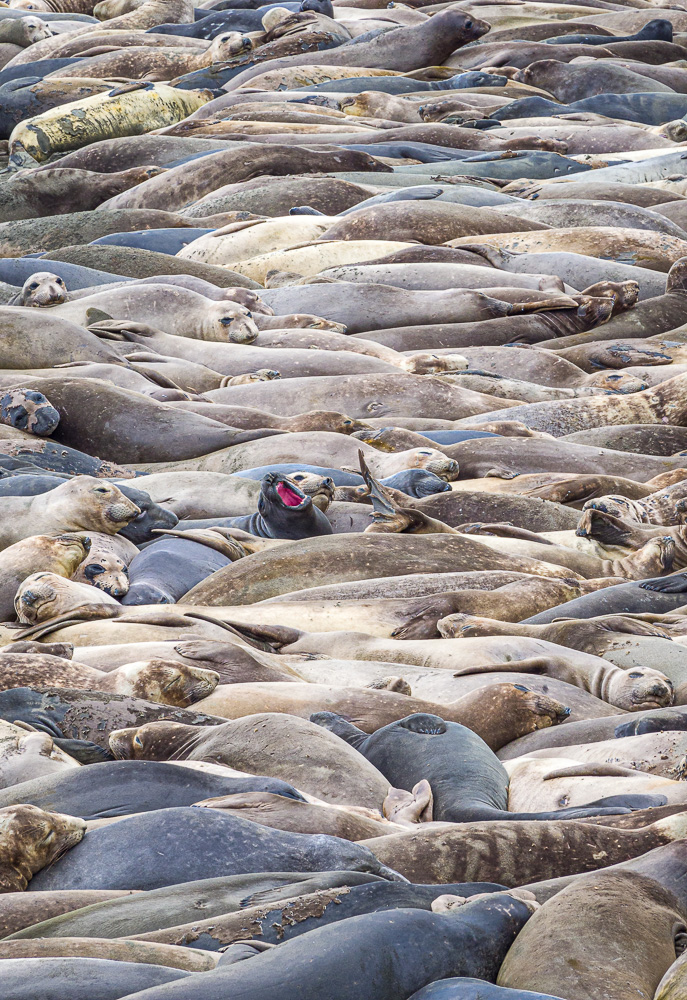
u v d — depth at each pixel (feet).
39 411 122.83
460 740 67.97
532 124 259.19
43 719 68.23
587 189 210.18
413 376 138.10
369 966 38.32
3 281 169.68
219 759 64.28
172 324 157.58
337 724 70.74
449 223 190.39
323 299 163.73
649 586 94.89
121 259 178.70
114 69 317.83
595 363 150.82
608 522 103.96
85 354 142.82
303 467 115.14
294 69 301.02
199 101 291.38
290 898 44.93
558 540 106.63
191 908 45.75
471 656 82.53
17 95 289.33
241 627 84.99
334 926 39.75
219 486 113.29
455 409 134.41
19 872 51.75
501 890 46.70
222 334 153.69
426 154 237.86
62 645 76.79
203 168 222.07
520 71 301.84
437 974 39.65
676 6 366.22
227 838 52.13
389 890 45.24
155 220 203.41
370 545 98.27
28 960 39.45
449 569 97.55
